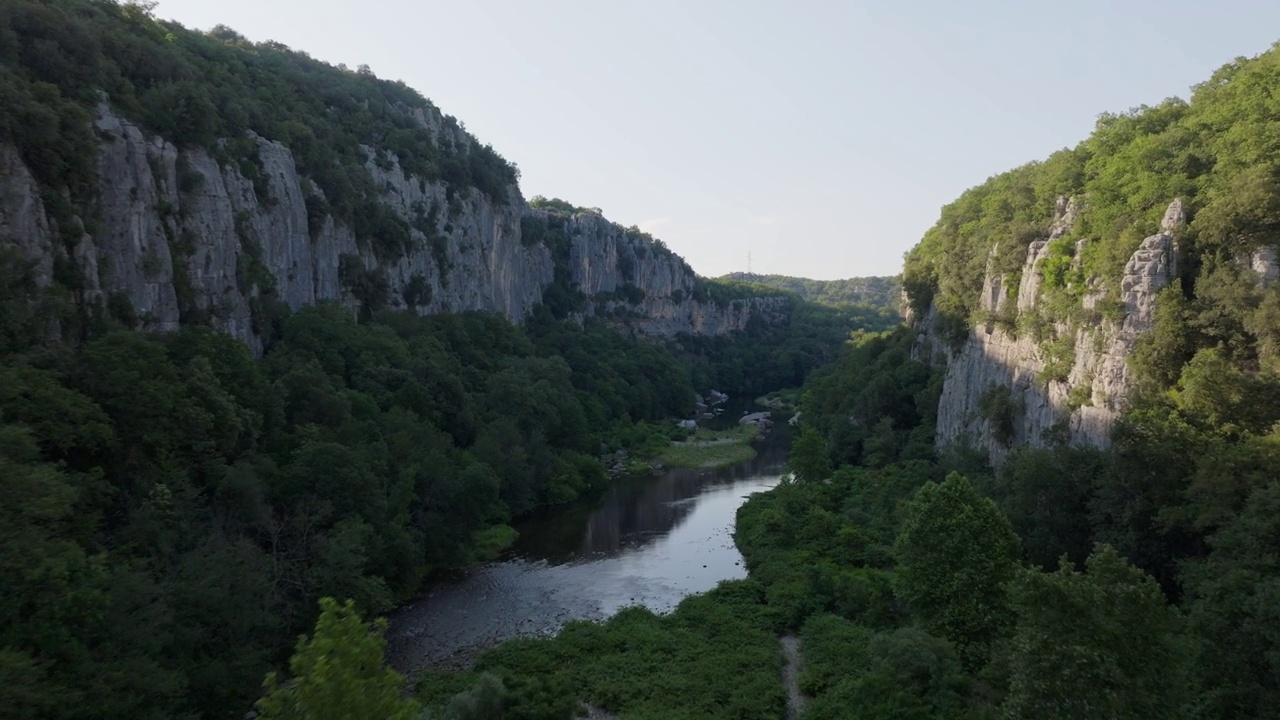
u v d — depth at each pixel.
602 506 84.00
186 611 34.91
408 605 53.81
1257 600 25.27
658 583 58.84
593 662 43.03
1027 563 41.91
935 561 37.50
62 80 51.28
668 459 109.44
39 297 44.19
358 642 20.61
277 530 45.25
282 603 42.62
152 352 44.72
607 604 54.28
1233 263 41.97
